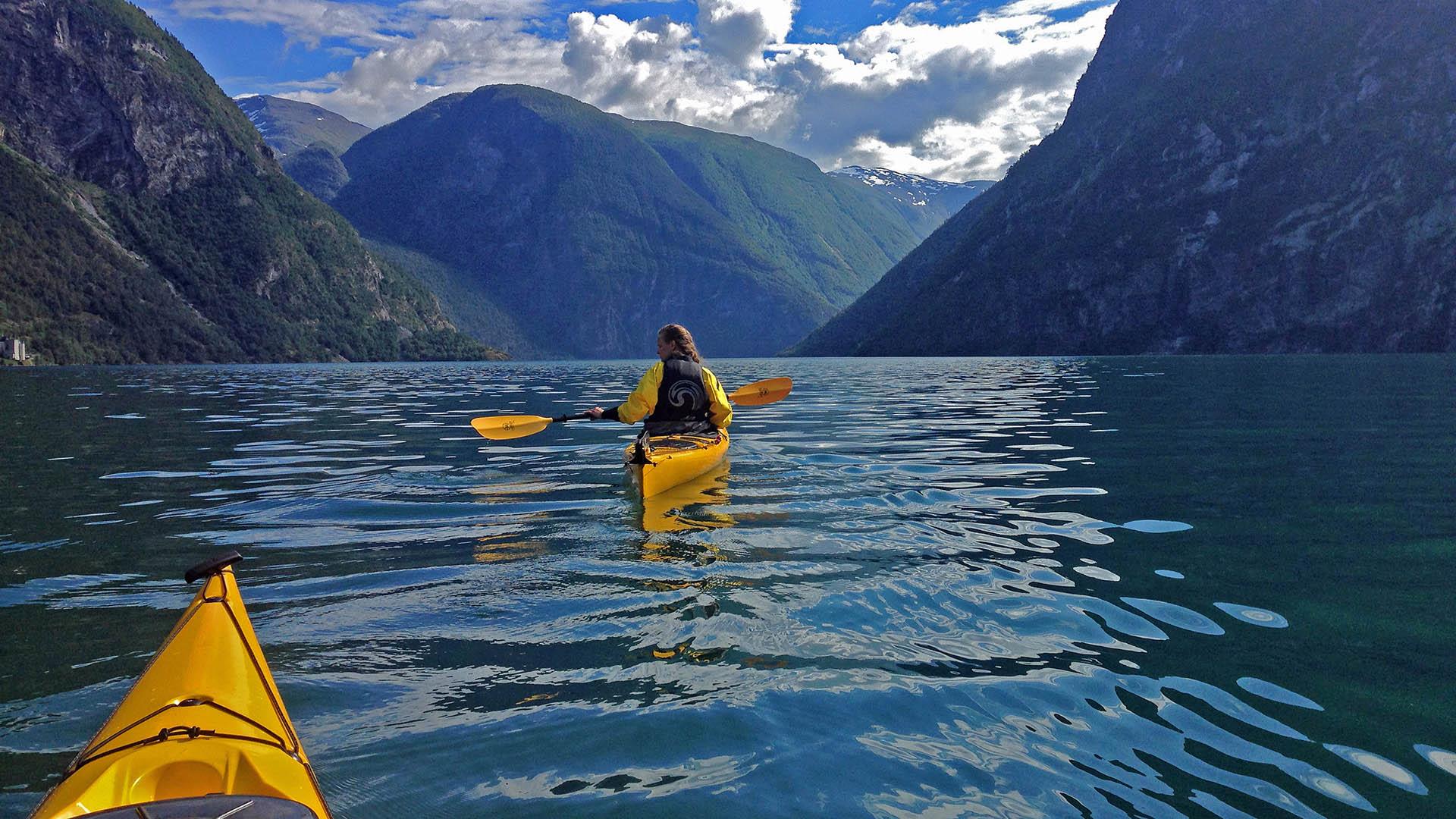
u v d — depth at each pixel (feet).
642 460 19.63
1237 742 7.49
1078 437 31.40
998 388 73.00
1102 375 97.40
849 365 205.98
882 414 44.78
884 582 12.42
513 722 8.05
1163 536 15.23
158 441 34.17
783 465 24.76
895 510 17.90
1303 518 16.72
